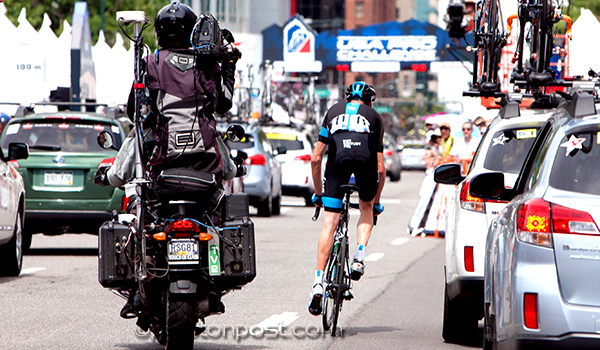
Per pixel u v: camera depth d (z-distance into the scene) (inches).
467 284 742.5
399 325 873.5
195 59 644.7
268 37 4662.9
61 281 1118.4
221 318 883.4
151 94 644.1
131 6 4601.4
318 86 6077.8
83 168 1323.8
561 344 483.8
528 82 909.2
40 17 4471.0
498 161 765.9
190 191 633.0
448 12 2474.2
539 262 495.2
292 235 1752.0
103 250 657.6
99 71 2144.4
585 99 526.0
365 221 834.2
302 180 2561.5
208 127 645.3
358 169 807.7
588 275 487.5
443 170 839.1
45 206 1317.7
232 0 6742.1
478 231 741.9
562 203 499.2
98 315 888.9
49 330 812.0
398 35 4653.1
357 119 809.5
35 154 1326.3
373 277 1208.8
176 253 633.0
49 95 2116.1
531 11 920.9
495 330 527.8
